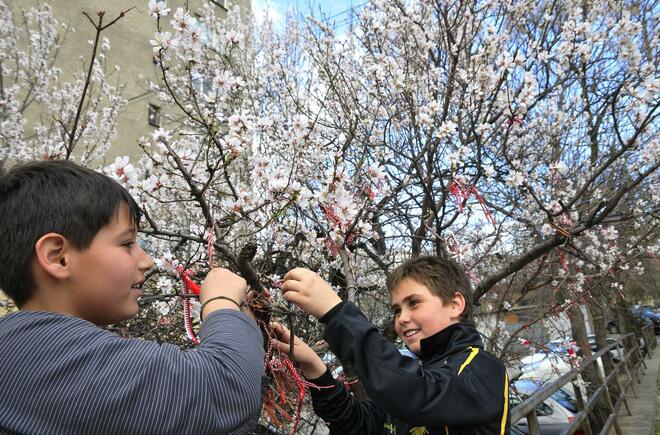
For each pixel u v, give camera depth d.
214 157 2.69
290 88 4.39
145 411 0.70
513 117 3.18
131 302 0.89
